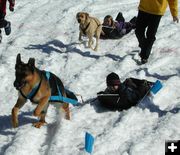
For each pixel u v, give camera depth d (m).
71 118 5.89
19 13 11.55
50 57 8.42
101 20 10.44
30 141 5.29
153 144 5.14
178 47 8.39
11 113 6.00
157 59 7.78
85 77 7.31
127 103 6.02
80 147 5.18
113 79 6.07
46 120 5.89
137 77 7.14
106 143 5.19
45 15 11.26
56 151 5.11
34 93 5.34
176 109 5.99
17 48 9.00
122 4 11.85
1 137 5.52
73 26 10.31
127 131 5.49
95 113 6.06
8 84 7.31
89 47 8.80
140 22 7.66
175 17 7.56
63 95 5.74
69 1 12.38
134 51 8.48
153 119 5.77
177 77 6.92
